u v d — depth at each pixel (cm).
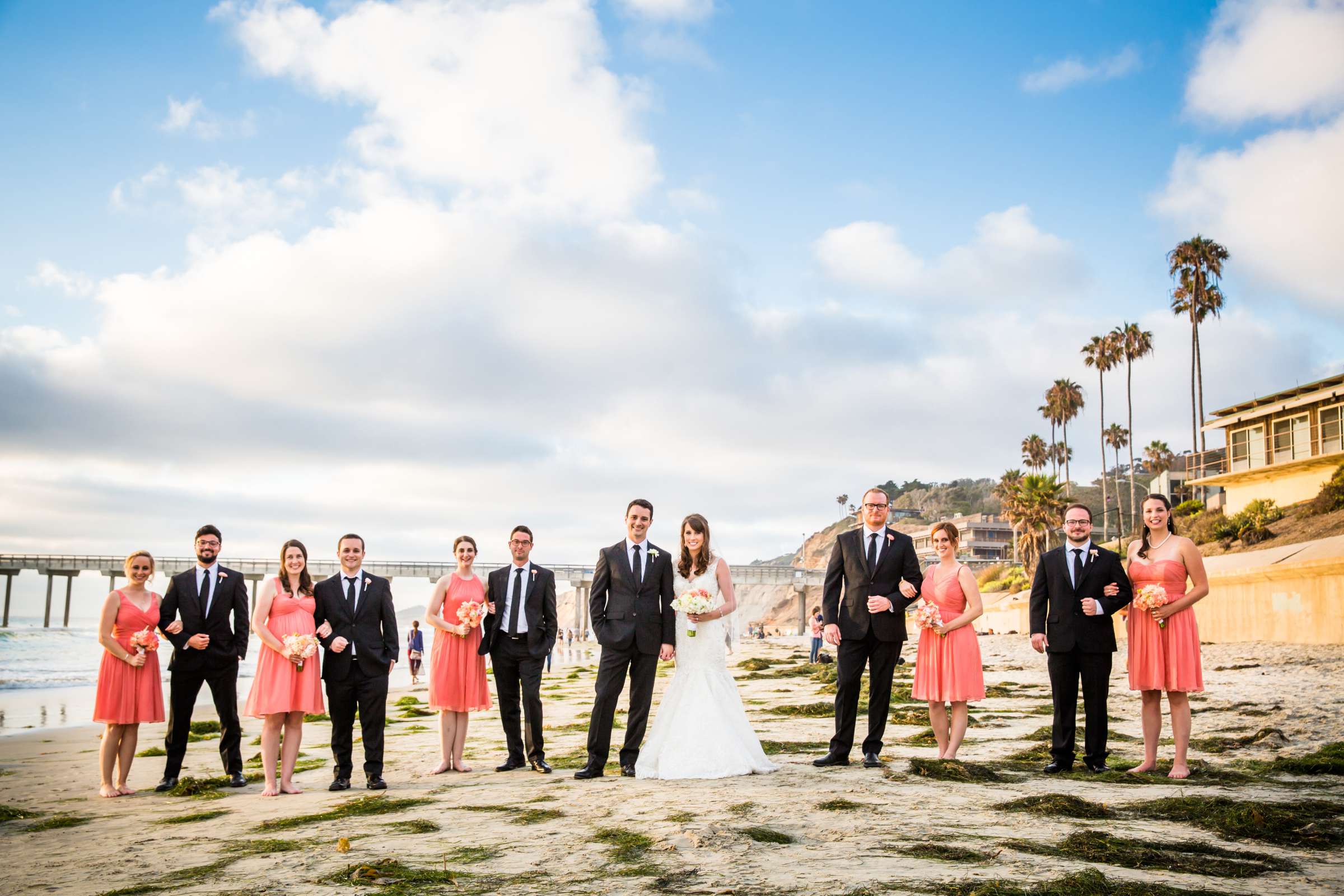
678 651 710
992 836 432
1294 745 744
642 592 713
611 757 834
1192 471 5525
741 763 665
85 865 436
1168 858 387
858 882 348
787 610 13962
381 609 716
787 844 418
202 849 464
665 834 442
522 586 782
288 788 691
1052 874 359
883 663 708
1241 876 360
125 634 736
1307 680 1316
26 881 404
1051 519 6556
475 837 458
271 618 693
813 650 2667
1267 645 2070
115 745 728
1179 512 4859
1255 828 440
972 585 714
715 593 712
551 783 666
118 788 730
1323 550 2352
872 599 698
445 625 779
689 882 355
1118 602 643
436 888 358
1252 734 814
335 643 689
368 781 693
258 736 1197
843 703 708
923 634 725
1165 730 874
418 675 2755
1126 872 365
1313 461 3791
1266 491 4156
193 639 738
